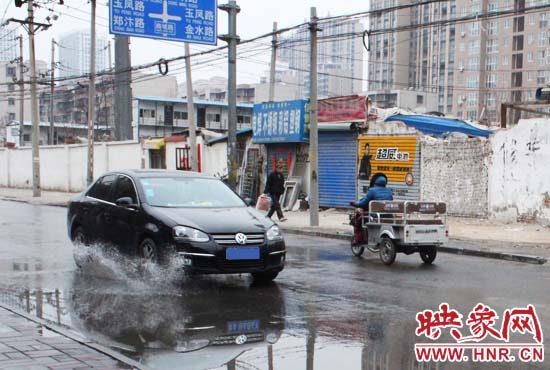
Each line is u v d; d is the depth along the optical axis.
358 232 12.69
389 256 11.67
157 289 9.04
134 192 10.05
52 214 23.16
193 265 8.64
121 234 9.93
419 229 11.50
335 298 8.48
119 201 9.75
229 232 8.82
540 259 12.28
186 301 8.25
